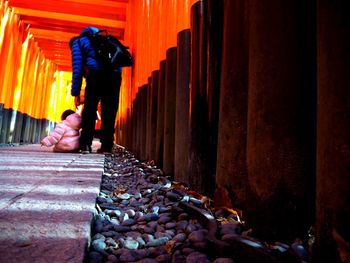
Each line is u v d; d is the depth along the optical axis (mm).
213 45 2344
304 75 1410
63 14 10969
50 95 16766
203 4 2559
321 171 1127
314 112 1415
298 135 1400
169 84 3523
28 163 3809
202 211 1658
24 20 11297
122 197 2449
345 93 1045
